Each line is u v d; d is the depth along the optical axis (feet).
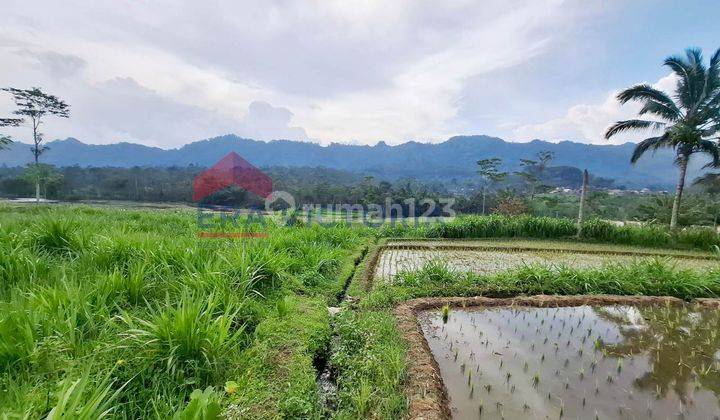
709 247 37.11
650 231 40.14
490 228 43.45
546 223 43.09
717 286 19.99
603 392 10.85
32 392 7.53
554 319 16.62
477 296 19.24
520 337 14.69
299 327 13.14
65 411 6.20
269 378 9.75
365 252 31.86
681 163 49.11
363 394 9.39
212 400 7.25
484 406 10.01
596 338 14.74
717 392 10.98
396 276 21.63
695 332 15.43
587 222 42.83
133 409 8.00
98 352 9.21
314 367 11.26
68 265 15.29
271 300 15.42
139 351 9.37
